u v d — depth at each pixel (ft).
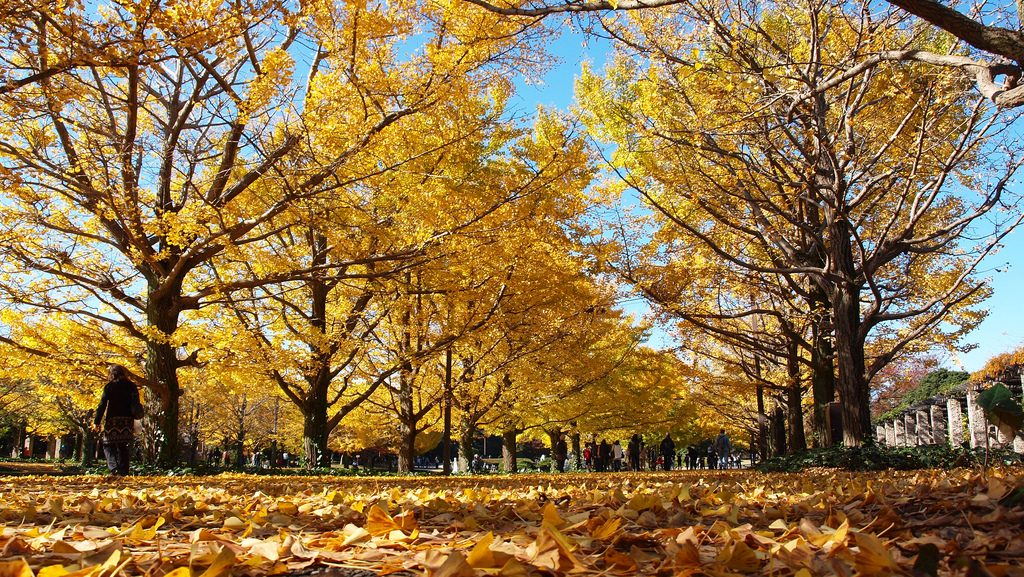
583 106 43.27
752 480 23.07
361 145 29.53
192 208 31.50
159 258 35.35
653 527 8.14
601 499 11.76
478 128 32.96
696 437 119.85
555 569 4.96
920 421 67.05
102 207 31.32
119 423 26.55
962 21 16.90
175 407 38.32
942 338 46.93
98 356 40.55
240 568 5.42
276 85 27.20
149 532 7.22
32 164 27.76
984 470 12.37
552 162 35.42
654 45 32.40
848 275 36.73
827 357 47.14
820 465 34.12
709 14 29.86
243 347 38.96
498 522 9.01
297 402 49.60
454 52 31.83
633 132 40.37
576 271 43.37
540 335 48.08
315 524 9.12
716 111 31.53
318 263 43.75
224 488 19.36
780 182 34.81
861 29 27.45
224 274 42.50
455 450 217.36
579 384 59.72
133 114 32.86
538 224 39.11
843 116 32.14
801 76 29.43
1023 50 16.31
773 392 60.90
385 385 54.39
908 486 12.87
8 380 107.14
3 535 6.93
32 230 34.47
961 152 30.76
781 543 6.19
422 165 35.68
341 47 29.53
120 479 25.81
